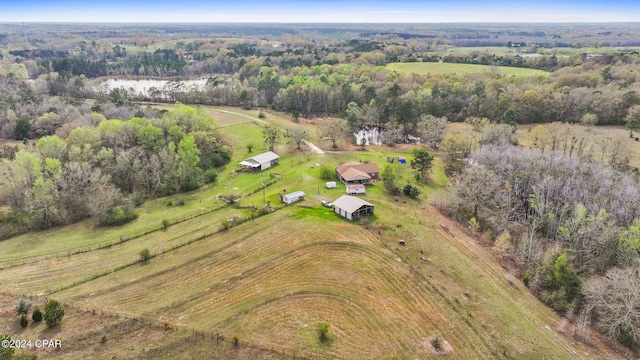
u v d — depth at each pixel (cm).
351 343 4306
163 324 4447
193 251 5944
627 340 4469
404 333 4484
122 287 5100
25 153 7550
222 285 5178
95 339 4206
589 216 6109
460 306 4978
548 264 5462
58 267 5556
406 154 10844
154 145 9400
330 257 5819
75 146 8556
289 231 6481
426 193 8269
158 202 7862
